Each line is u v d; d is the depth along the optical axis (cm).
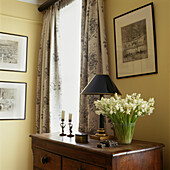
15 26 339
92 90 182
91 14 252
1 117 321
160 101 192
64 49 322
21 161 330
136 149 149
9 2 337
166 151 184
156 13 200
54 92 314
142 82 208
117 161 139
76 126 289
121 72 228
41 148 211
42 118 318
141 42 210
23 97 338
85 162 157
